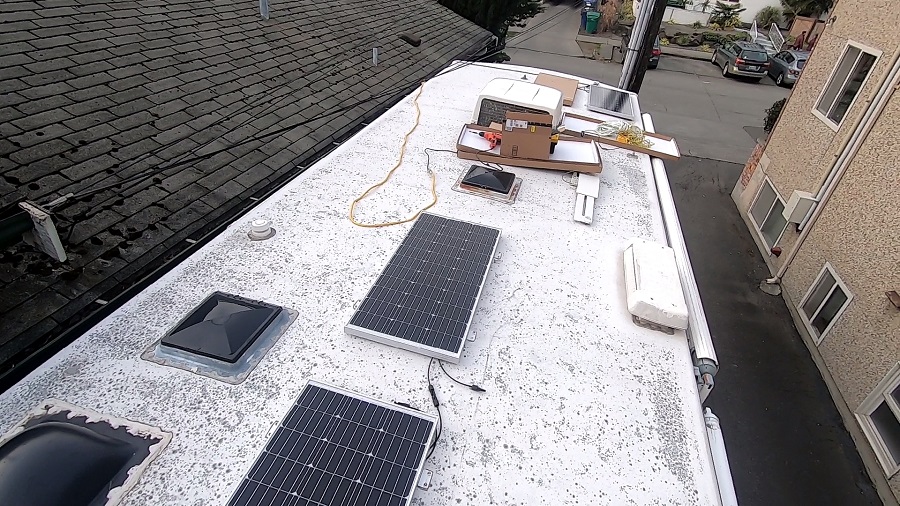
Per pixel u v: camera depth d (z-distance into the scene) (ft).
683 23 77.46
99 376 6.26
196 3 19.65
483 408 6.46
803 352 19.70
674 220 11.02
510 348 7.37
